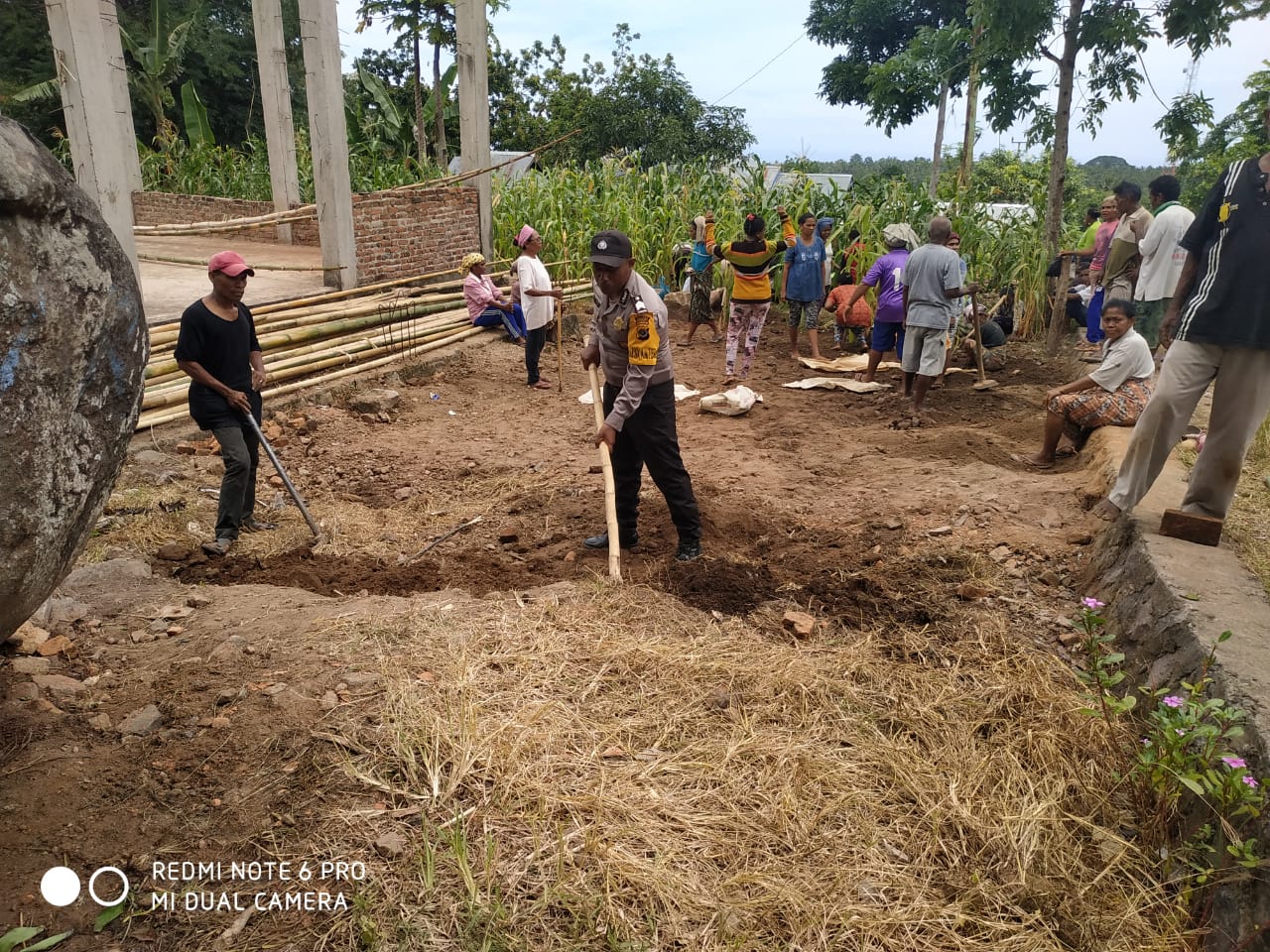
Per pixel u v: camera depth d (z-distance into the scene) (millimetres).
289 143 15008
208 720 3283
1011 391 9562
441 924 2494
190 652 3781
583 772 3105
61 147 20062
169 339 8328
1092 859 3066
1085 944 2691
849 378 10422
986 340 10961
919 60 16859
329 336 9703
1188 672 3500
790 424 8273
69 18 8164
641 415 4766
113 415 3039
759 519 5723
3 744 3125
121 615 4152
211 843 2746
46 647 3756
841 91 29875
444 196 12797
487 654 3760
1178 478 5348
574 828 2846
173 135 22141
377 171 16828
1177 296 4547
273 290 10898
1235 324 4137
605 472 4668
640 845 2814
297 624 3996
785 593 4715
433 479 6809
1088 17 9977
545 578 4898
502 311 11117
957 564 5043
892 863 2893
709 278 12070
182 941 2439
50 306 2648
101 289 2859
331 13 10328
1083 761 3492
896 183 14531
